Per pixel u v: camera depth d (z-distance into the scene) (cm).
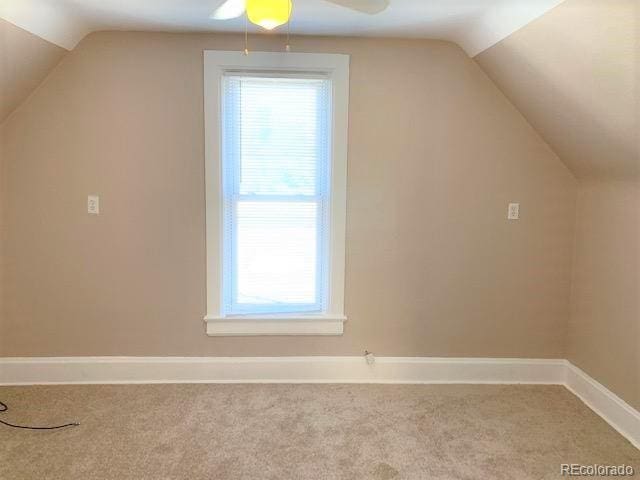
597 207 279
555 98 246
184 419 258
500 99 292
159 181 290
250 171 295
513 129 295
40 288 293
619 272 259
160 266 296
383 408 273
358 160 294
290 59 282
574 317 301
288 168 297
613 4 169
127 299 298
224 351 304
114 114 283
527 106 277
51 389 290
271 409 270
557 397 291
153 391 290
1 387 291
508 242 303
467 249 303
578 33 195
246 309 305
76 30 264
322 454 228
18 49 236
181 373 303
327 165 297
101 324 298
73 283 295
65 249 291
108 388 293
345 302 304
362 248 301
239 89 287
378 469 217
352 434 246
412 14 242
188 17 251
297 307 305
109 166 287
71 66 278
